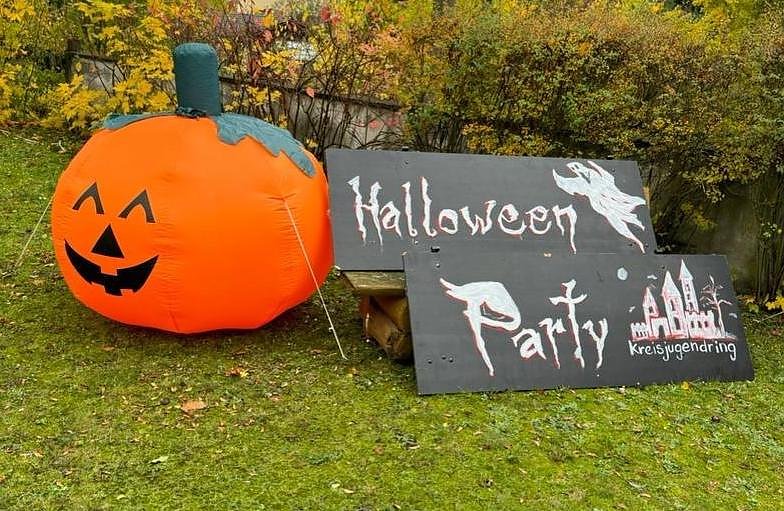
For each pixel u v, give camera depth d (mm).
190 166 3867
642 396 4152
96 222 3898
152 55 7562
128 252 3852
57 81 8836
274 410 3617
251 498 2904
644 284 4500
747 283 6359
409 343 4203
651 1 8406
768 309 6113
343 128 7648
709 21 6805
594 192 4910
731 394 4336
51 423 3361
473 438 3482
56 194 4152
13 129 8406
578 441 3559
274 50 7406
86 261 3979
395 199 4473
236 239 3891
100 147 4066
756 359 5004
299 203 4109
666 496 3188
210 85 4160
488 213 4629
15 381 3713
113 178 3904
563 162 4930
